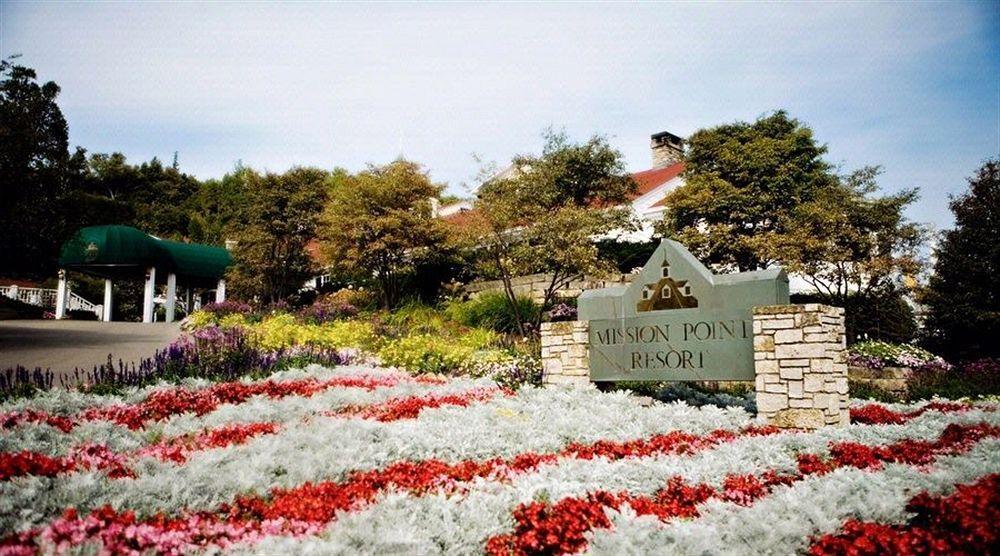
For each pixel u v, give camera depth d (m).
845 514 4.30
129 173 57.19
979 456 6.00
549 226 19.89
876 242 19.36
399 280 26.28
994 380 14.62
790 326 8.58
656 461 5.90
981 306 19.06
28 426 6.45
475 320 20.42
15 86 17.16
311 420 7.60
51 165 17.66
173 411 8.12
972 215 19.83
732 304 9.32
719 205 22.66
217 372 11.16
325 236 26.31
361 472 5.43
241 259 30.11
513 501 4.56
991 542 3.66
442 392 10.29
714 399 10.86
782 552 3.81
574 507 4.21
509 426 7.34
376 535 3.64
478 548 3.90
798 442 6.91
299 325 19.09
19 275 18.84
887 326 20.34
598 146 26.95
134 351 14.98
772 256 19.75
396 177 25.45
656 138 36.97
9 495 4.01
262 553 3.38
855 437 7.27
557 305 20.56
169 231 54.34
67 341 16.64
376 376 11.95
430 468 5.44
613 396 9.60
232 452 5.70
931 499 4.35
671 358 9.95
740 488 5.06
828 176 23.67
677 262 10.03
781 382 8.59
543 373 11.73
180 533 3.60
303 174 31.05
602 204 27.12
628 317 10.57
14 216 16.64
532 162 25.06
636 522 4.08
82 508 4.07
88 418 7.43
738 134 24.97
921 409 10.22
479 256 23.11
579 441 7.07
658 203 29.83
